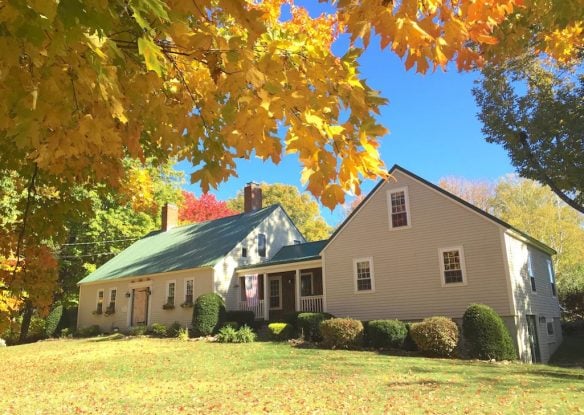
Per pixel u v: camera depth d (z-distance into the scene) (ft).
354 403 29.09
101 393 35.60
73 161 11.94
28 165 13.53
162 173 104.68
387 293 61.52
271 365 45.62
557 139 52.75
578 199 54.75
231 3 6.32
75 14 5.36
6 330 15.12
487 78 51.60
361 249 65.05
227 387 35.81
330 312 66.08
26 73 6.21
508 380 36.22
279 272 80.89
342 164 7.87
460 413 26.18
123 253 108.27
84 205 15.62
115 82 6.54
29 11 5.29
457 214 57.82
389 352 52.37
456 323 52.24
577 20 13.74
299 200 166.81
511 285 52.85
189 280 84.64
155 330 81.00
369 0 7.72
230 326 69.00
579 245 132.57
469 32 8.59
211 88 9.31
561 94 51.26
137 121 9.87
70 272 108.58
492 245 54.75
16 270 14.56
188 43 7.08
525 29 15.31
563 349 69.31
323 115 7.73
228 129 8.05
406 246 61.11
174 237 103.24
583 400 28.78
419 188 61.41
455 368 41.98
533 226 138.31
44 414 29.14
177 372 43.86
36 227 14.99
